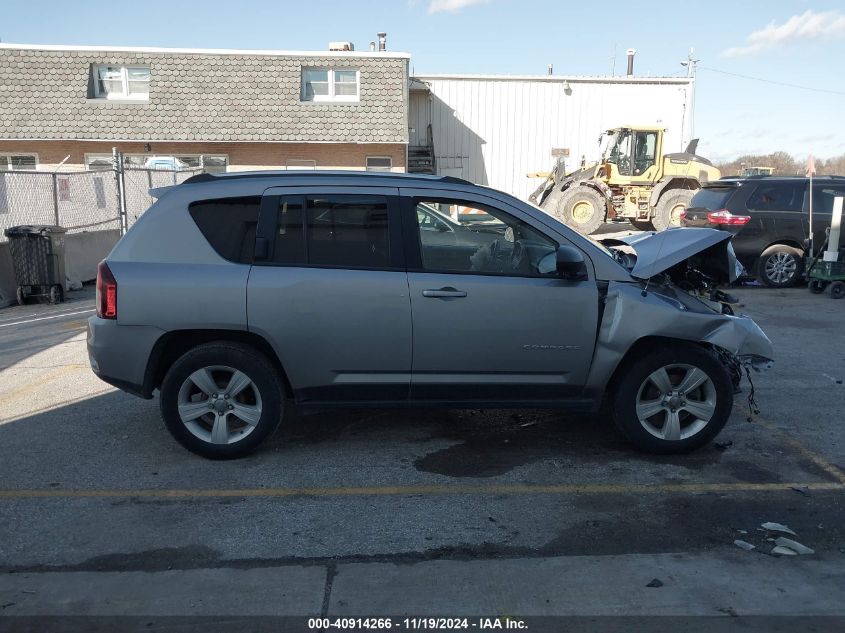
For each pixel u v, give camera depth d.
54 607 3.20
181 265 4.57
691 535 3.85
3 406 5.99
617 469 4.72
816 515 4.08
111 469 4.69
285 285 4.53
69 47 22.67
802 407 5.98
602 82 28.94
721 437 5.29
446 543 3.76
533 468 4.73
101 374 4.63
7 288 11.50
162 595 3.29
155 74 22.81
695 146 24.08
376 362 4.62
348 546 3.73
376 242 4.64
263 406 4.71
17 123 21.98
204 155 23.17
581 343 4.68
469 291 4.58
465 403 4.77
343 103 23.38
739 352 4.74
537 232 4.73
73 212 15.19
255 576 3.45
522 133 29.08
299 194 4.66
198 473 4.63
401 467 4.75
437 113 28.75
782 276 12.12
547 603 3.24
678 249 4.89
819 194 11.90
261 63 23.25
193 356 4.61
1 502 4.21
